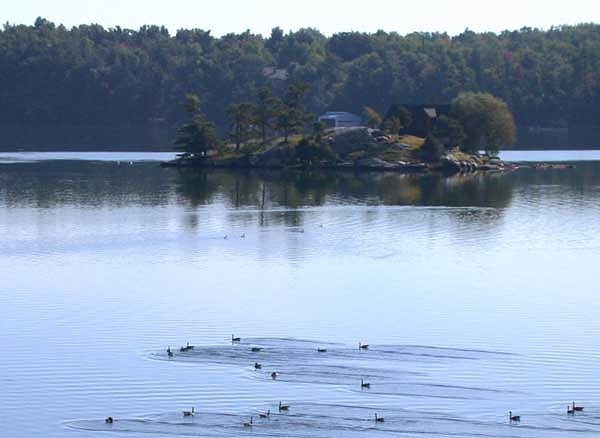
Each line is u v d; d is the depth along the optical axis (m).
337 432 112.19
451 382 126.06
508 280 180.25
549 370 130.88
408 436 111.56
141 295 166.62
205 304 160.75
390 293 169.50
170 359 133.38
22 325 149.12
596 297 167.88
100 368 130.62
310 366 130.62
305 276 182.12
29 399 121.31
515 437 111.38
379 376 127.31
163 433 112.69
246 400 120.06
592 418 116.12
